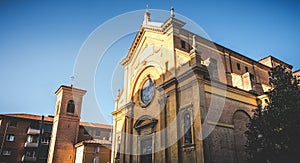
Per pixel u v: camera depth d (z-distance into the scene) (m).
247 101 18.86
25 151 44.91
